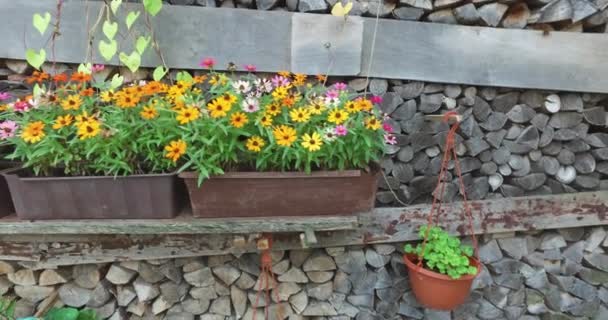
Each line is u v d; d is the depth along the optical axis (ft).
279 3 5.31
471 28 5.22
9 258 4.98
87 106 4.40
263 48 5.17
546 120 5.57
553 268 6.05
